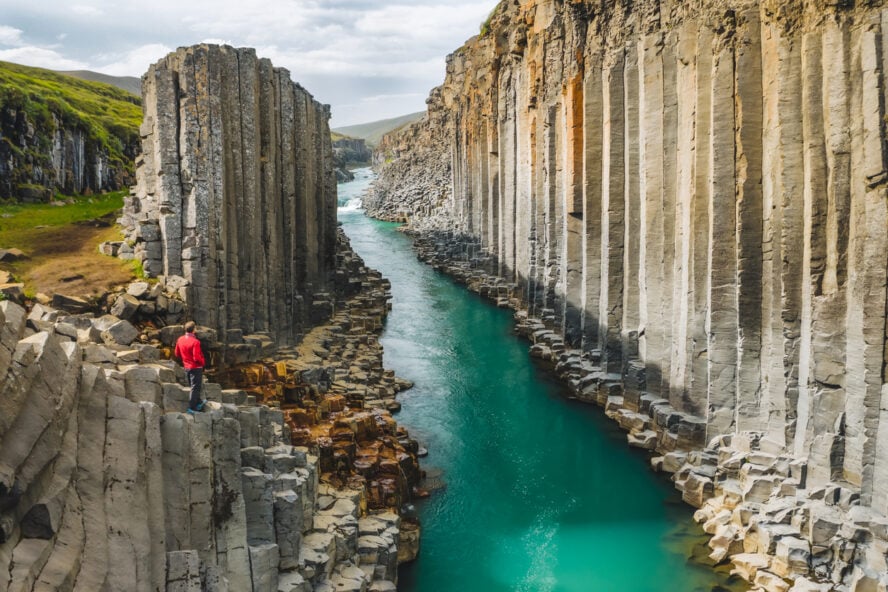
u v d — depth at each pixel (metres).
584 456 33.50
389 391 40.50
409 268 86.88
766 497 25.48
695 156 30.64
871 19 22.97
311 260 48.94
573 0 43.50
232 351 32.47
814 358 24.56
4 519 11.84
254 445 19.95
